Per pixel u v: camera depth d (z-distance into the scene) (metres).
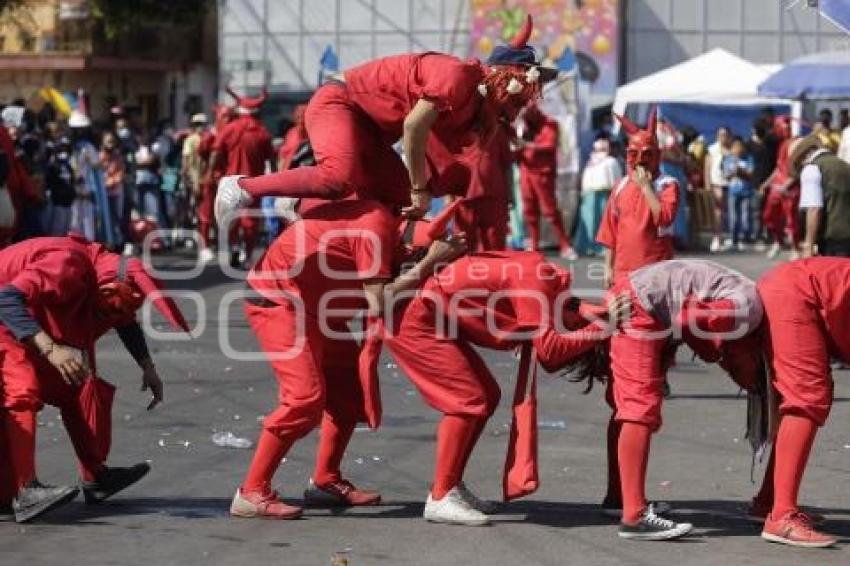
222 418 12.57
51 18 44.69
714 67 31.09
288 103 36.78
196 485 10.06
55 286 8.62
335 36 37.72
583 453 11.25
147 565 8.02
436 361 8.95
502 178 15.87
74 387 9.19
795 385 8.41
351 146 9.03
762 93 28.23
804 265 8.53
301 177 9.02
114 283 8.89
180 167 30.95
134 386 14.20
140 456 11.01
